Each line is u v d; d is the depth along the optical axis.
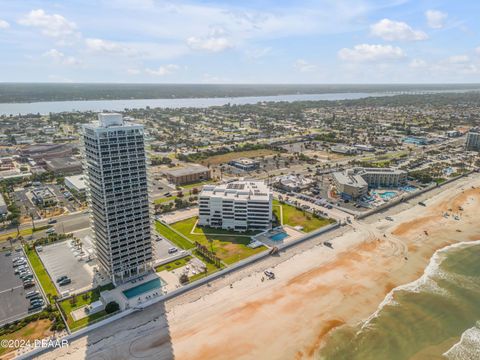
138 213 153.12
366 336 129.12
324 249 189.50
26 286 152.75
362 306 145.12
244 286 156.12
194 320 134.75
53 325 129.00
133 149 144.00
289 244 192.50
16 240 195.62
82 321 132.50
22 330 128.00
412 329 133.38
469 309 145.12
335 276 164.88
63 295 147.12
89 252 181.12
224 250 186.00
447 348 125.44
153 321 134.25
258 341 124.81
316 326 133.00
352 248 191.00
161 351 119.62
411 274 168.50
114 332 128.38
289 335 128.12
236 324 132.75
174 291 149.75
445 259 182.12
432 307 145.75
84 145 147.00
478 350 124.81
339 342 125.94
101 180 139.38
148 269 166.38
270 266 172.38
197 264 171.75
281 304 144.50
